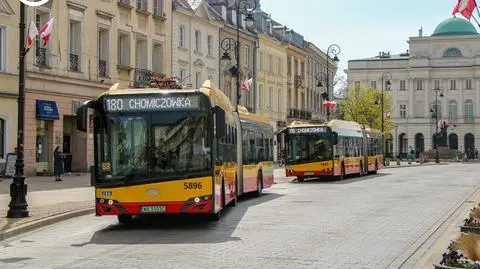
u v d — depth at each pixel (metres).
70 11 37.00
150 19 45.81
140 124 15.04
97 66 39.62
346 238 13.84
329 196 25.77
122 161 14.93
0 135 32.56
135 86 43.19
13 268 10.63
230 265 10.62
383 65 127.62
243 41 64.19
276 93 74.44
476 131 122.81
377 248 12.52
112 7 41.12
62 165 33.31
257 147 25.80
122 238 14.10
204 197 14.86
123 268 10.41
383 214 18.73
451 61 124.38
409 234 14.54
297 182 37.06
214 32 57.78
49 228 16.22
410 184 34.81
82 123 14.75
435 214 18.80
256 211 19.59
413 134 126.00
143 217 18.30
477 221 13.62
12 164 30.56
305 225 16.05
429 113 125.12
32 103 34.19
